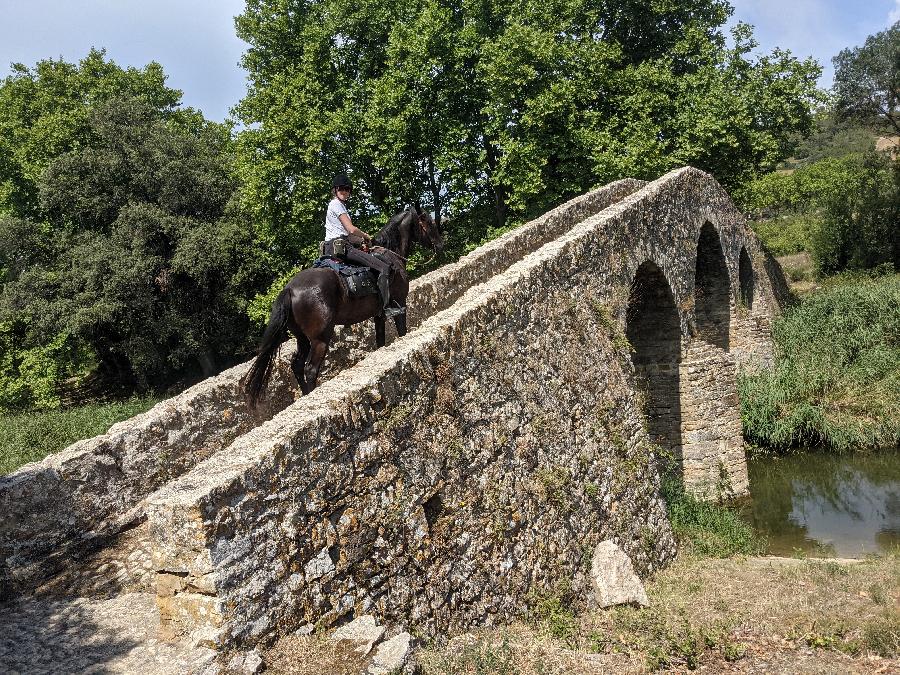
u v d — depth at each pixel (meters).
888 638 6.62
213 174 30.88
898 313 22.86
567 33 23.77
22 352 30.03
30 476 7.44
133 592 6.31
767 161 23.86
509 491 7.61
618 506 9.89
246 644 4.63
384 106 21.52
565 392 9.27
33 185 32.19
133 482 8.25
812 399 20.03
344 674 4.53
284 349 9.58
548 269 9.64
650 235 13.55
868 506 15.45
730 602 8.43
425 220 9.61
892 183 36.72
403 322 8.69
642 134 21.81
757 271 22.81
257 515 4.89
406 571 6.02
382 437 6.09
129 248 28.31
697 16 25.56
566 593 8.02
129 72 34.28
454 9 24.45
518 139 21.86
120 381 35.19
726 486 16.19
